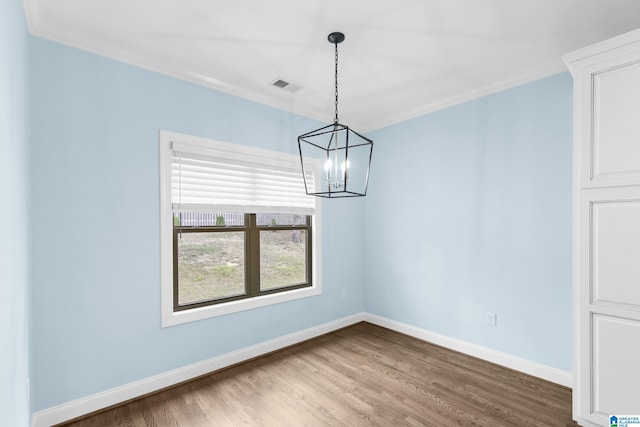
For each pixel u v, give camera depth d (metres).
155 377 2.43
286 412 2.17
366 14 1.93
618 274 1.83
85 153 2.14
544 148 2.62
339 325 3.83
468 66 2.58
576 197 1.99
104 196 2.21
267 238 3.44
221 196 2.85
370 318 4.07
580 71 1.96
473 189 3.07
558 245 2.54
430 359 3.00
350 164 4.00
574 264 2.00
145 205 2.40
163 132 2.49
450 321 3.25
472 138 3.08
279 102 3.25
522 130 2.75
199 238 3.08
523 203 2.74
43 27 1.97
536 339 2.66
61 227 2.05
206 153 2.73
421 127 3.50
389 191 3.83
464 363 2.91
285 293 3.33
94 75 2.19
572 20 1.98
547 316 2.60
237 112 2.96
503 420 2.08
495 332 2.91
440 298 3.34
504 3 1.83
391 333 3.70
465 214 3.13
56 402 2.02
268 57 2.43
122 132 2.30
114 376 2.24
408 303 3.64
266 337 3.14
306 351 3.19
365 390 2.45
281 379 2.62
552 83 2.58
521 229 2.75
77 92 2.12
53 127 2.03
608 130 1.86
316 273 3.62
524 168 2.74
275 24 2.03
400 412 2.17
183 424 2.05
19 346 1.38
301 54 2.39
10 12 1.21
